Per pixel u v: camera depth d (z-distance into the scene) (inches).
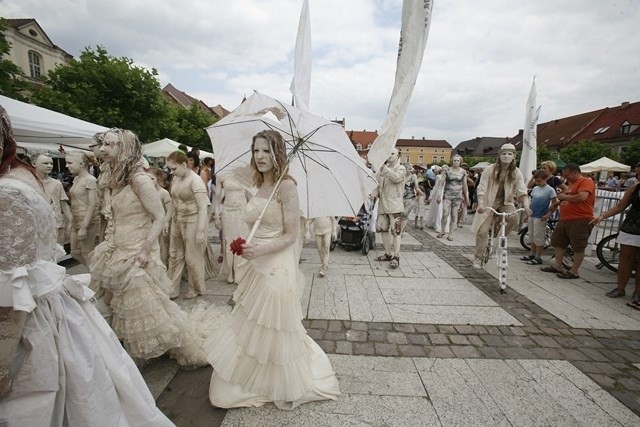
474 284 188.1
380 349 118.6
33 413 46.1
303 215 101.7
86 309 57.0
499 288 180.7
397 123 178.5
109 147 88.1
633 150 1368.1
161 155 558.6
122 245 91.7
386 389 95.7
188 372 101.3
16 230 42.5
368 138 3186.5
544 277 204.4
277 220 78.6
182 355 101.4
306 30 197.9
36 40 1147.9
